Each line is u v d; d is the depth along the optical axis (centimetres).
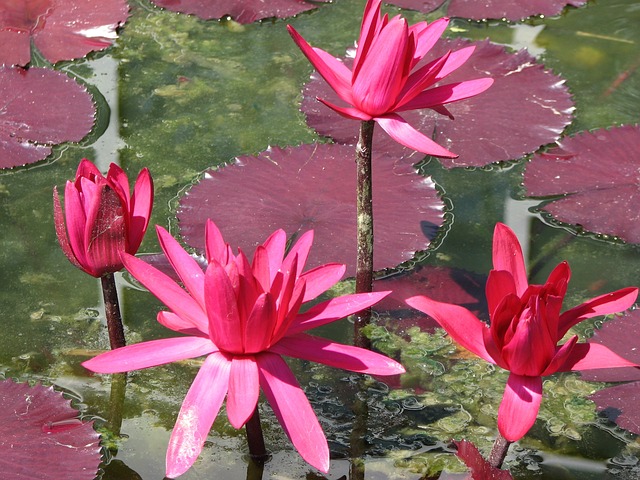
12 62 297
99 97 296
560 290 140
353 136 273
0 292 219
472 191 258
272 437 181
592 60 323
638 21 350
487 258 233
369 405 191
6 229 240
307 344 150
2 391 178
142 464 172
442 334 211
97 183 169
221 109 294
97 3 336
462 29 342
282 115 292
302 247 162
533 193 251
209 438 180
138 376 197
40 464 161
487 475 162
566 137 271
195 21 345
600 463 176
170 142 276
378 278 226
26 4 329
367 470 173
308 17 350
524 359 140
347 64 310
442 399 193
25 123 274
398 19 165
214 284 134
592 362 145
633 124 278
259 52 327
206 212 238
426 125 276
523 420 140
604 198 246
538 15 349
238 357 145
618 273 228
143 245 233
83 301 218
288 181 249
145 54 322
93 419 183
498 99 289
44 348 203
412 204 244
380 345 207
